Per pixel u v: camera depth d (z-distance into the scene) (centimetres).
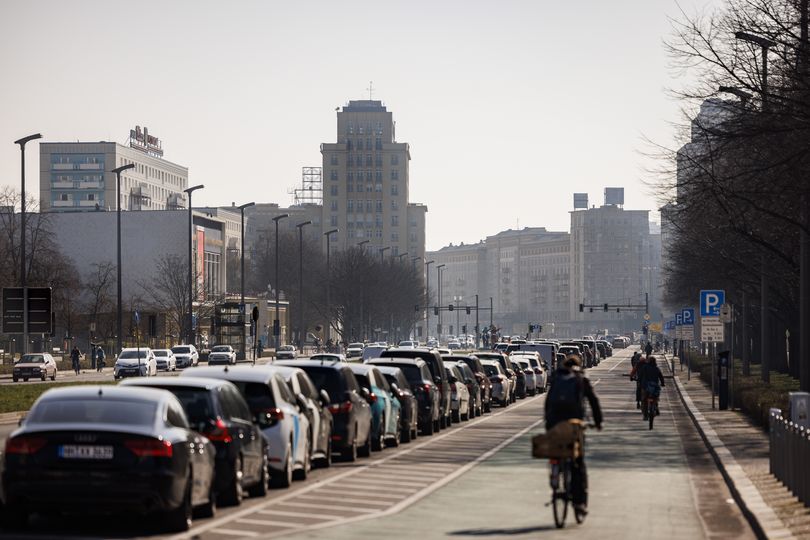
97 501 4509
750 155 11412
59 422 4625
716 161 11269
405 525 5097
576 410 5175
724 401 14625
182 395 5422
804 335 11819
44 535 4572
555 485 5059
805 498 5522
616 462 8638
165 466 4559
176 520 4709
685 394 19175
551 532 4925
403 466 8025
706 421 12488
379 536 4719
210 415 5394
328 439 7781
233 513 5394
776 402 11088
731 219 12412
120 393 4803
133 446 4538
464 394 13625
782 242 15025
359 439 8438
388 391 9625
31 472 4509
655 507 5947
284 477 6469
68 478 4500
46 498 4512
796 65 10125
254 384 6469
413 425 10581
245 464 5700
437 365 12319
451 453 9212
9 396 16075
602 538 4772
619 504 6069
